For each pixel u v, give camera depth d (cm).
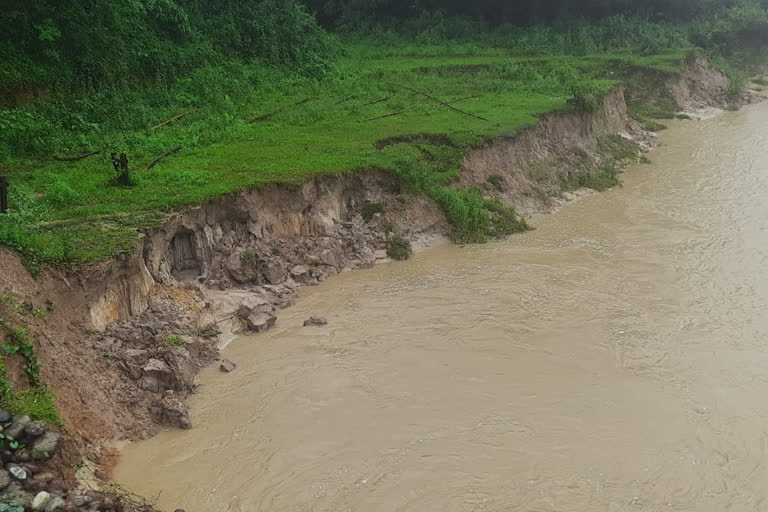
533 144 2448
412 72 3397
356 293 1658
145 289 1421
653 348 1420
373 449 1128
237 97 2678
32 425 968
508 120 2484
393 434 1162
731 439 1153
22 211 1401
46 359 1131
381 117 2534
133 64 2573
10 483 898
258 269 1648
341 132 2306
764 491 1046
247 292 1595
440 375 1323
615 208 2261
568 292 1661
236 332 1484
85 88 2339
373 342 1440
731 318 1539
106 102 2311
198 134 2183
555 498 1030
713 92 3950
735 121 3500
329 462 1102
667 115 3578
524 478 1066
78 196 1589
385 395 1264
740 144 3019
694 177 2570
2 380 1005
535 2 4616
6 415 969
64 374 1144
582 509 1010
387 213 1930
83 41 2369
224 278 1603
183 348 1328
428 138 2278
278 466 1098
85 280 1270
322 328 1498
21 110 2034
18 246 1231
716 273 1761
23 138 1927
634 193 2411
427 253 1894
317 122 2455
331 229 1842
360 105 2706
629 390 1280
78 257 1288
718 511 1010
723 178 2544
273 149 2069
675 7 4872
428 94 2925
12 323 1102
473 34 4450
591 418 1202
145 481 1067
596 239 1995
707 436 1160
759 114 3653
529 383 1298
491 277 1742
